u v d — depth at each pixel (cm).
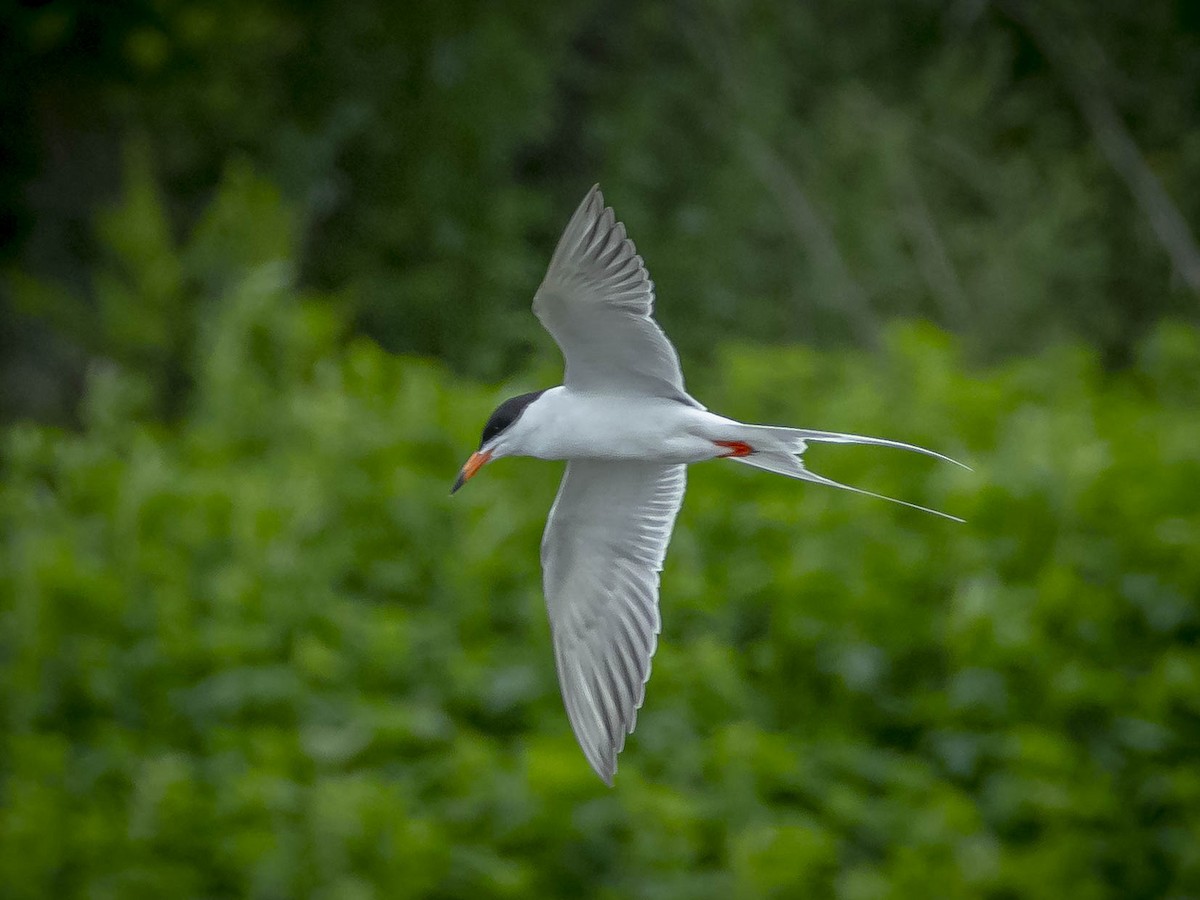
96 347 1862
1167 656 1091
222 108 2072
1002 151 2392
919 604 1121
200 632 1104
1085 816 1021
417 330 2073
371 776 1007
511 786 986
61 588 1114
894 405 1279
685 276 2141
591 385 769
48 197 2009
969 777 1055
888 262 2188
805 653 1088
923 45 2402
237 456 1279
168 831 993
